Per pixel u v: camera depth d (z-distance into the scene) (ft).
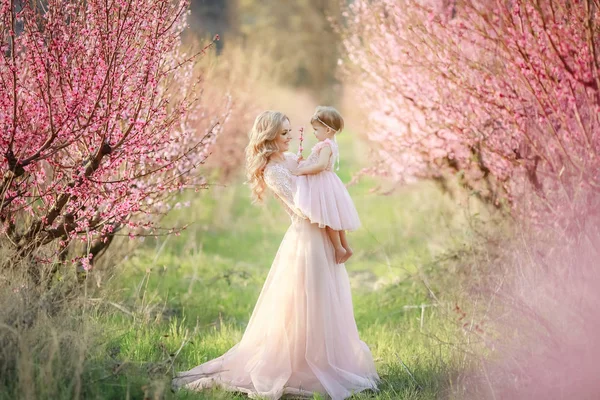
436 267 33.55
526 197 28.07
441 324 26.76
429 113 32.63
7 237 22.22
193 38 37.58
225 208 56.18
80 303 21.59
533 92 25.08
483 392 19.97
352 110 51.21
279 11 157.89
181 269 40.37
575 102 23.90
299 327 22.52
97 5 21.35
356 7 36.91
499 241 28.96
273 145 23.26
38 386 17.33
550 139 26.86
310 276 22.67
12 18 20.36
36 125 21.45
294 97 115.55
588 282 20.67
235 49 62.69
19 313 19.06
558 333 20.36
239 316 33.35
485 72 28.22
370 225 53.78
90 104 21.29
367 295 37.19
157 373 20.71
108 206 23.15
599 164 23.43
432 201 48.70
